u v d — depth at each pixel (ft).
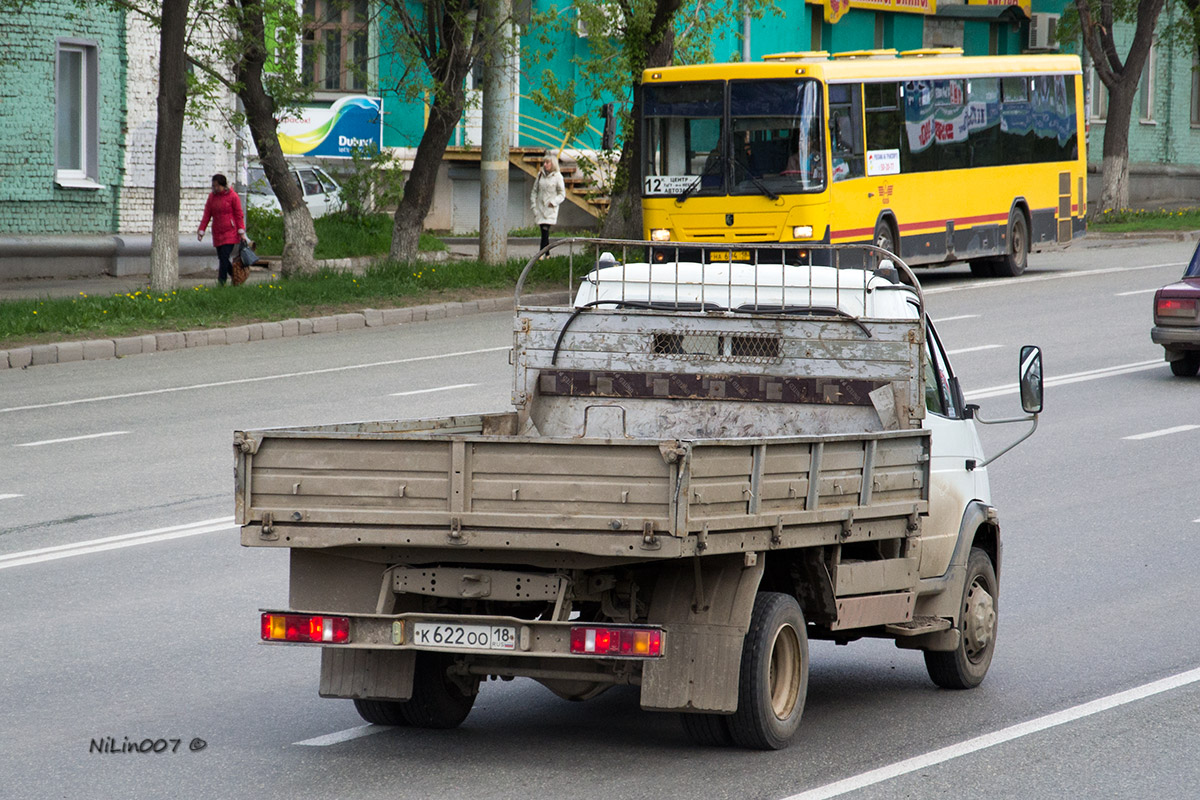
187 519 90.33
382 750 52.21
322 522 49.90
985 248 223.92
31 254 213.46
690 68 193.98
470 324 181.98
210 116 237.25
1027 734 54.44
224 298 178.40
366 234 257.96
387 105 309.01
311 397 131.64
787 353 63.41
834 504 53.06
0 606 72.02
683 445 46.37
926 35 393.29
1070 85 245.04
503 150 217.56
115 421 121.90
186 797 46.78
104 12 223.30
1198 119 411.54
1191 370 146.82
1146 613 72.90
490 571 50.01
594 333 65.72
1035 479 105.60
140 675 61.67
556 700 60.44
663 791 47.34
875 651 70.64
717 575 50.11
